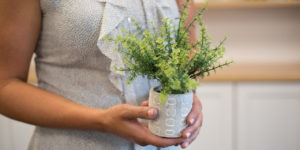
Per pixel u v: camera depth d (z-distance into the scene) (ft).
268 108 6.26
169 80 1.86
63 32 2.38
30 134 6.61
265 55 7.69
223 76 6.13
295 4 6.47
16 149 6.66
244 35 7.65
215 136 6.46
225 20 7.63
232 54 7.76
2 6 2.20
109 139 2.59
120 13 2.40
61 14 2.36
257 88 6.19
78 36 2.36
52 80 2.63
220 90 6.26
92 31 2.36
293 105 6.22
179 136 2.18
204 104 6.34
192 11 3.05
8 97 2.36
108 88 2.54
